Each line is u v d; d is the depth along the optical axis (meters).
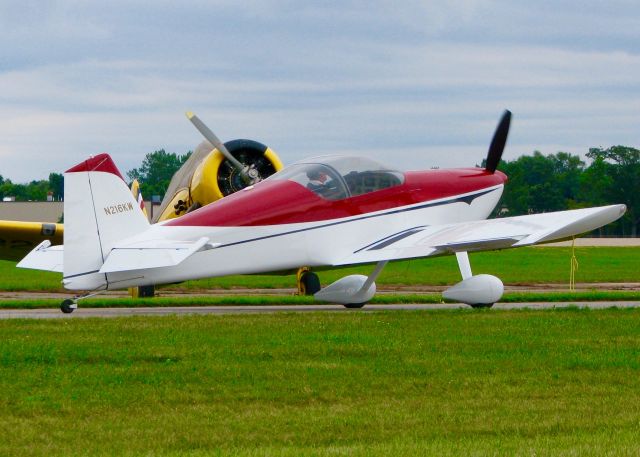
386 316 42.81
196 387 26.67
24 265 45.16
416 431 22.19
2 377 27.91
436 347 33.12
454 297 48.62
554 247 163.38
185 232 45.50
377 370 28.88
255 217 47.03
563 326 38.78
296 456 19.89
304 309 50.72
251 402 25.06
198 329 38.06
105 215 43.53
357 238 49.91
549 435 21.72
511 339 35.03
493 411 23.97
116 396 25.62
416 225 51.91
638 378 27.75
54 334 36.53
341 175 49.78
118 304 52.91
